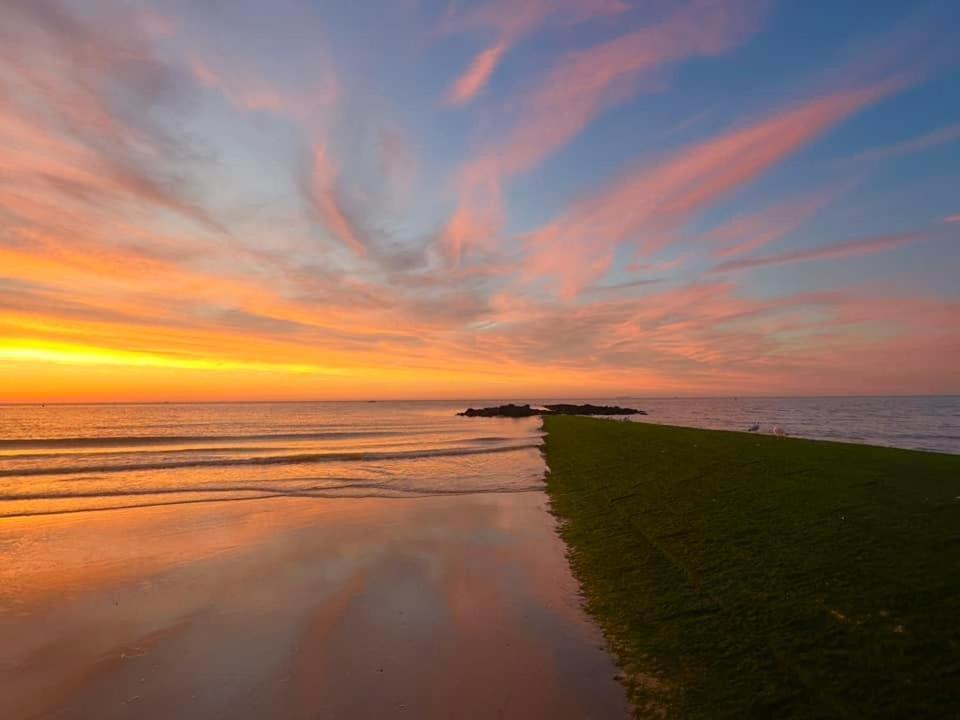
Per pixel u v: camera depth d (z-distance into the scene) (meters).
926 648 5.90
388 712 6.19
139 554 12.48
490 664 7.26
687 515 12.87
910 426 67.50
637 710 6.03
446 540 13.53
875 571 7.95
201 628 8.57
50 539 13.75
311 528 14.80
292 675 7.08
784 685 5.80
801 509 11.59
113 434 53.19
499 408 112.31
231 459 29.83
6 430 59.25
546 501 18.44
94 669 7.29
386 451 34.66
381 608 9.30
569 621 8.61
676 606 8.30
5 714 6.29
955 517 9.85
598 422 55.47
